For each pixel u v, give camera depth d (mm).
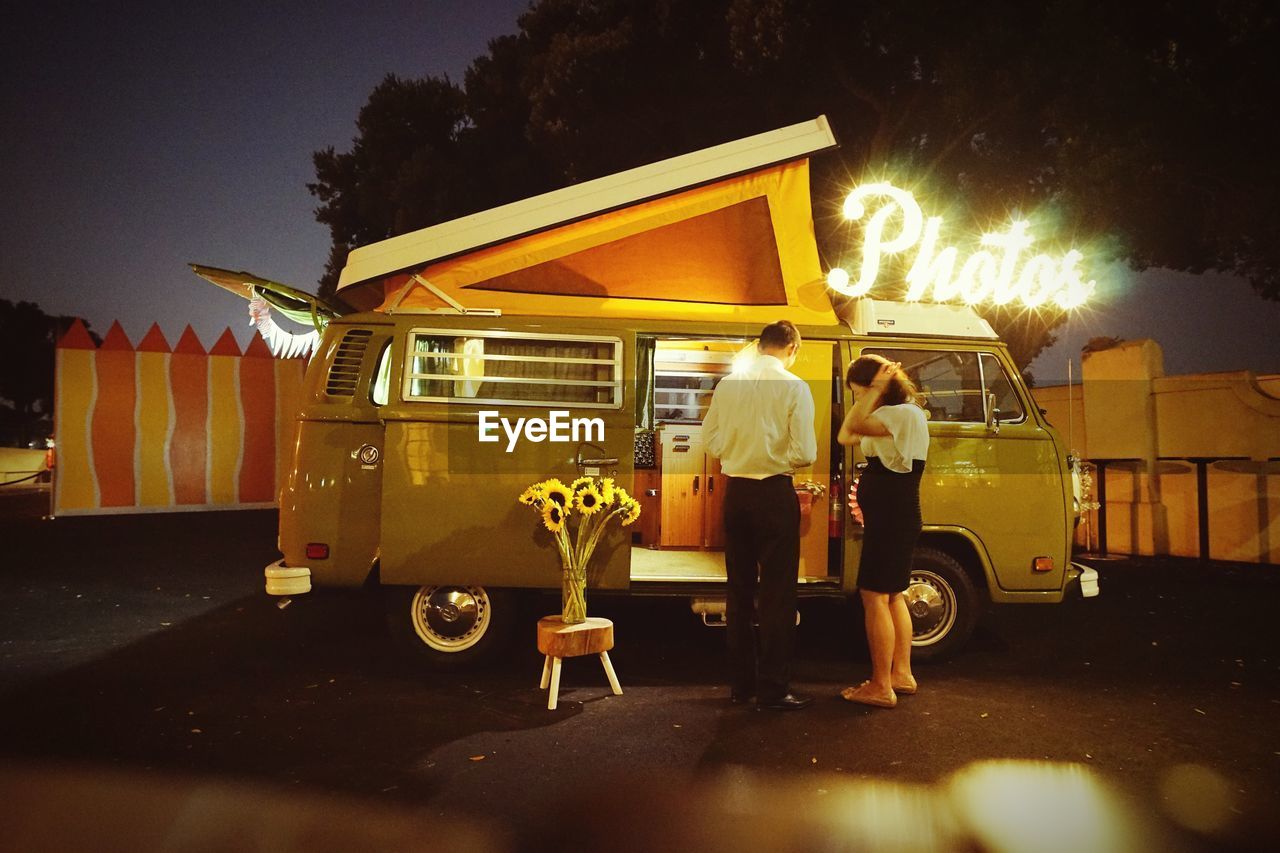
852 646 6223
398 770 3797
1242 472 10414
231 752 4004
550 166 19219
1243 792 3670
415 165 19516
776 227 5809
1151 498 11250
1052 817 3404
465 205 19328
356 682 5176
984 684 5289
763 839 3180
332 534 5207
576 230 5742
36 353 47125
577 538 5047
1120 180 11539
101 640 6219
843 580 5504
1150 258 13594
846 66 13445
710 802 3502
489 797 3518
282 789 3582
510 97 20000
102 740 4152
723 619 5434
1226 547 10562
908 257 6711
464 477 5180
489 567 5164
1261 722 4605
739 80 14656
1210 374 10734
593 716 4586
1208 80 11633
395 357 5285
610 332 5414
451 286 5672
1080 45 11281
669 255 5777
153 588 8305
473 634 5367
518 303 5684
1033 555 5566
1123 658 5957
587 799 3514
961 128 12945
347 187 22188
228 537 12406
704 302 5797
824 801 3527
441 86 21125
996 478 5566
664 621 6945
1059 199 12750
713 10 14398
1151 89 11109
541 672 5430
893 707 4781
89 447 15047
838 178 14000
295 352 6605
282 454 16531
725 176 5738
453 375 5289
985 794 3621
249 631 6512
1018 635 6633
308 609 7328
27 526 13508
